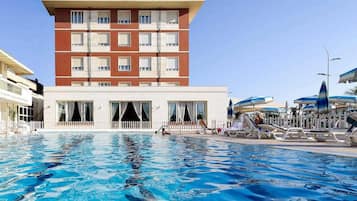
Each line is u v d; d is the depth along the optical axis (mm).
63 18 29578
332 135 10258
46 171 5406
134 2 28891
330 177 4516
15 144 11336
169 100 23672
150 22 30391
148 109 23797
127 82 29828
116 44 29969
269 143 9688
